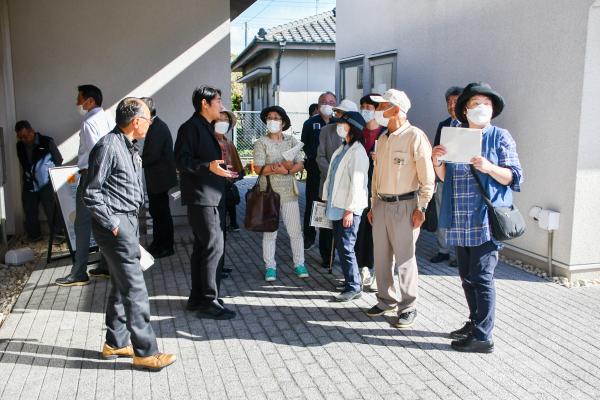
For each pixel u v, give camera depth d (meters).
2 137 6.89
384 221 4.53
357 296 5.21
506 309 4.90
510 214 3.82
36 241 7.44
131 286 3.69
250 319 4.73
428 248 7.07
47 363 3.91
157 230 6.63
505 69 6.38
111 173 3.59
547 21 5.70
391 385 3.62
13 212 7.52
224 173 4.34
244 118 18.56
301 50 18.47
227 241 7.56
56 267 6.28
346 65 11.70
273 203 5.49
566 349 4.12
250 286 5.61
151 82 7.85
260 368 3.86
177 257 6.67
